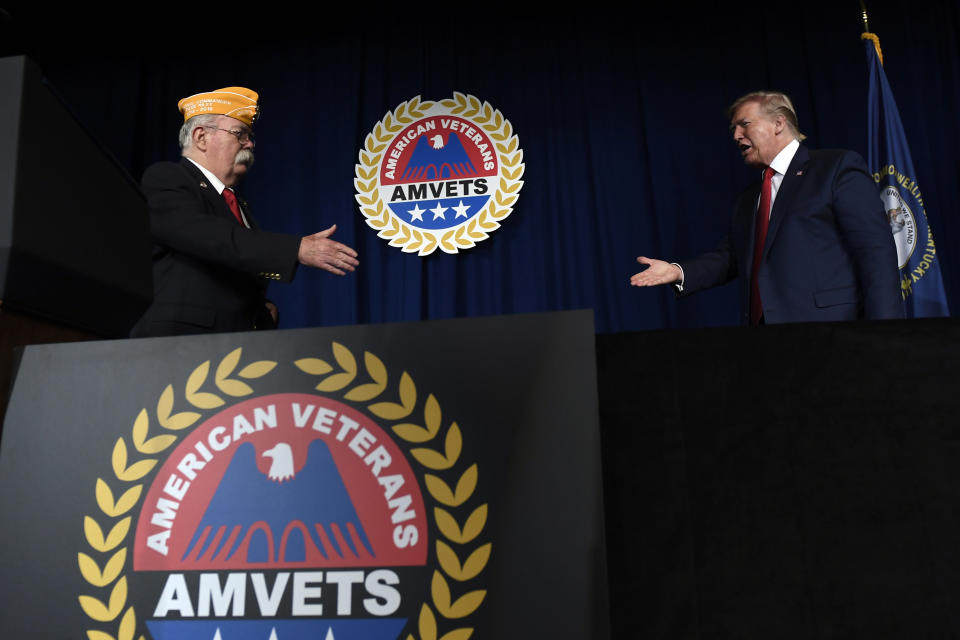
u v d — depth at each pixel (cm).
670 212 382
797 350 72
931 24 390
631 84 406
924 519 67
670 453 71
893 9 392
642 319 373
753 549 68
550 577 56
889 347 71
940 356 70
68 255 73
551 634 55
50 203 71
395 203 397
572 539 56
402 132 405
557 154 403
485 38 421
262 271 149
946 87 382
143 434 64
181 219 156
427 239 390
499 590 56
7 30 423
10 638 60
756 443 70
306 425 62
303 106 421
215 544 60
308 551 59
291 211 405
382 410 62
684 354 73
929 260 304
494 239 394
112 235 84
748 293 212
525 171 401
